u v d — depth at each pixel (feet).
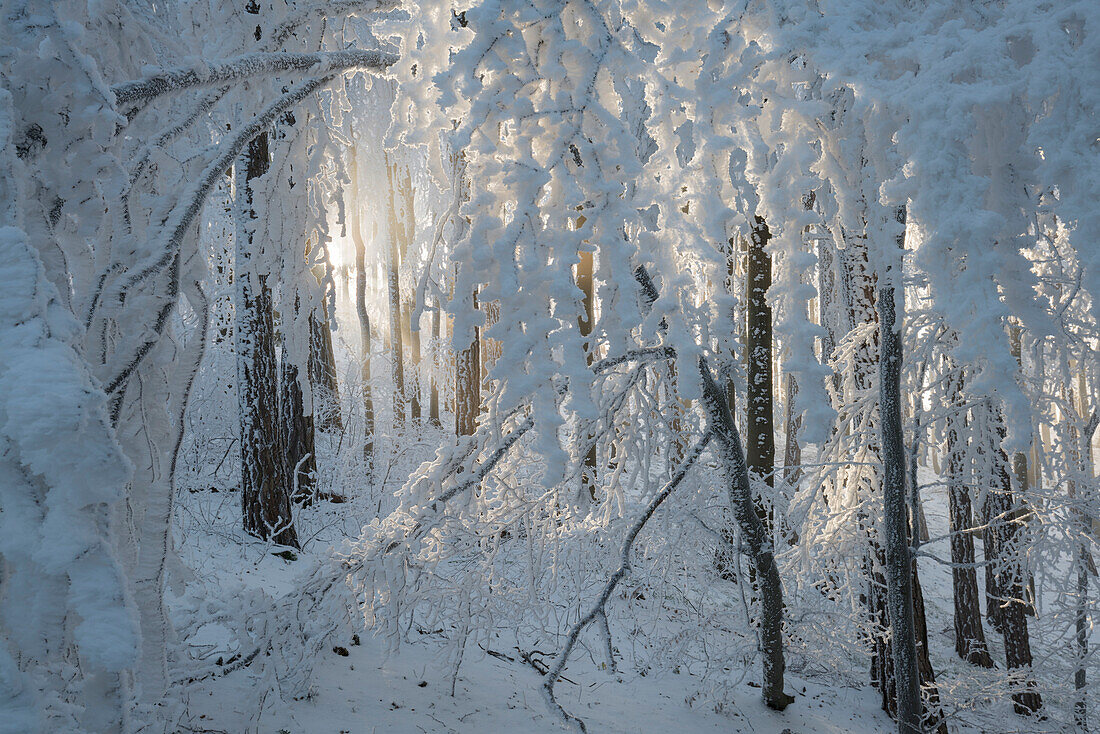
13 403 4.39
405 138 9.64
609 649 16.14
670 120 9.25
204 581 21.98
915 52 7.80
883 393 17.84
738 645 22.08
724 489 23.21
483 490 18.42
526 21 8.45
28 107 6.99
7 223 6.21
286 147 13.92
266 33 13.44
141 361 8.77
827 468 22.99
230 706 15.65
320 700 17.25
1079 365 21.29
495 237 8.77
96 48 9.65
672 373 19.04
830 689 25.85
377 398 48.34
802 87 16.83
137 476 8.96
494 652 23.48
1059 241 21.22
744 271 33.65
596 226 8.94
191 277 9.77
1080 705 21.47
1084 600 21.65
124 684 6.18
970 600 30.58
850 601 23.53
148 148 9.46
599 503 23.06
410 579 20.11
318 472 35.12
